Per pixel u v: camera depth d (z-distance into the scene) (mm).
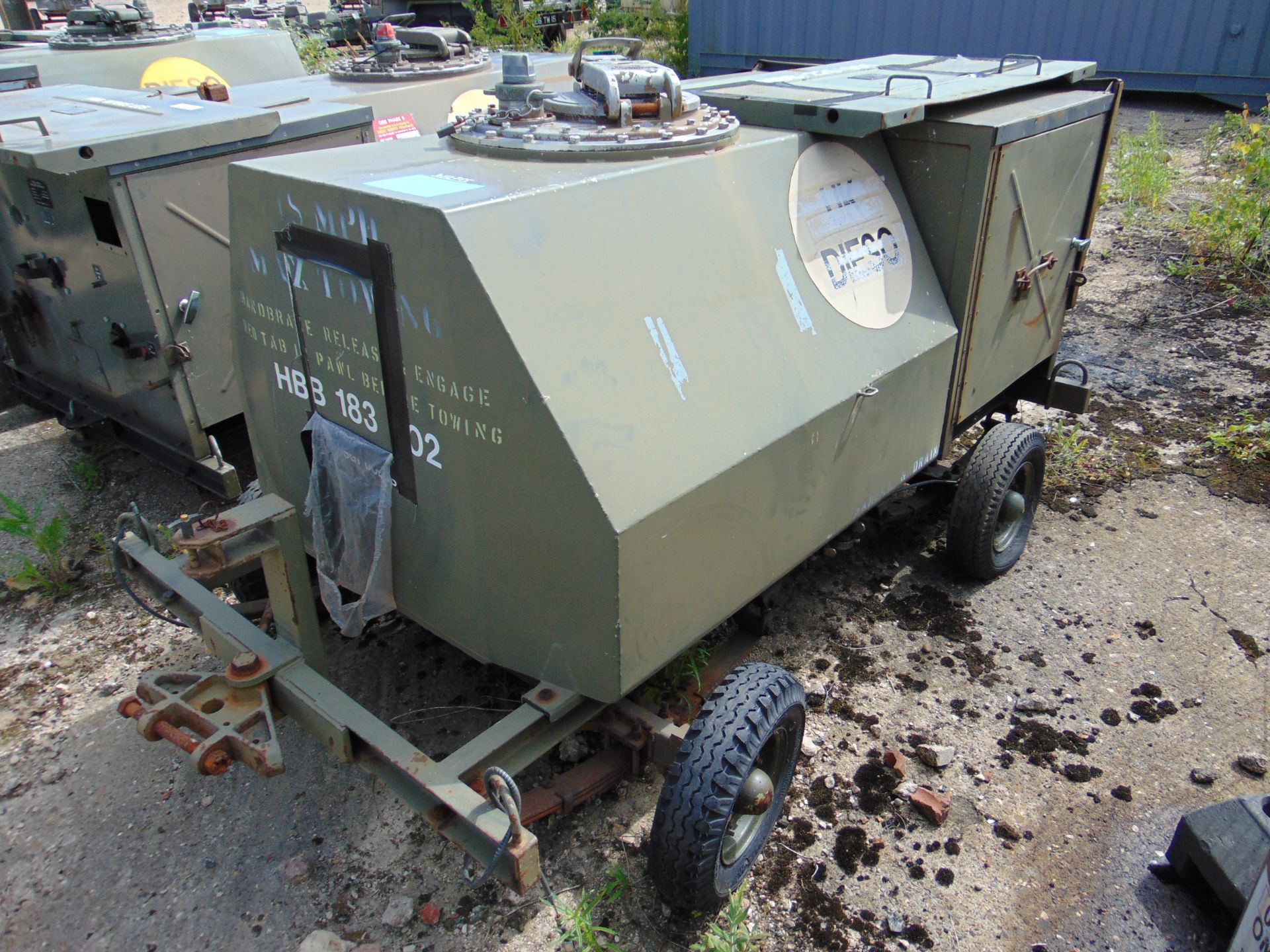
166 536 3191
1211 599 4305
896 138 3740
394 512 2859
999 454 4066
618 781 3193
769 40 13281
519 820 2184
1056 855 3109
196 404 4723
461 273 2275
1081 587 4398
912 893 2986
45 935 2887
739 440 2707
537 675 2740
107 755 3539
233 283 3107
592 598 2461
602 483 2334
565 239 2471
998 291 3984
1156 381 6316
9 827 3244
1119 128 11445
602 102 3066
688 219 2812
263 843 3174
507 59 3193
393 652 3926
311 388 2984
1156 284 7871
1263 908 2369
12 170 4766
